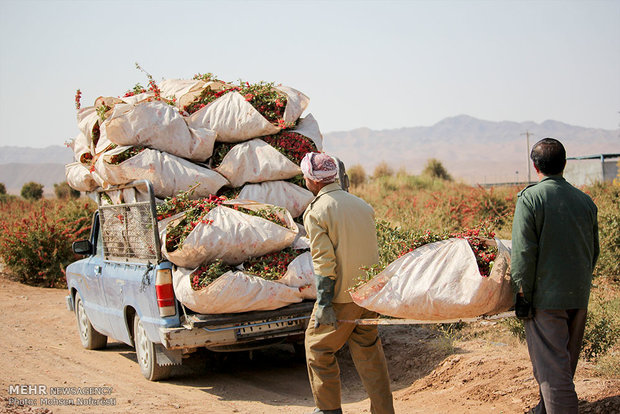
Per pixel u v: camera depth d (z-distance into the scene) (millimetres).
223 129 7430
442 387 6152
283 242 6453
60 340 10078
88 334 9172
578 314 4297
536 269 4199
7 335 10367
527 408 5094
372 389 4809
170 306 6402
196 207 6570
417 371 6891
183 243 6160
